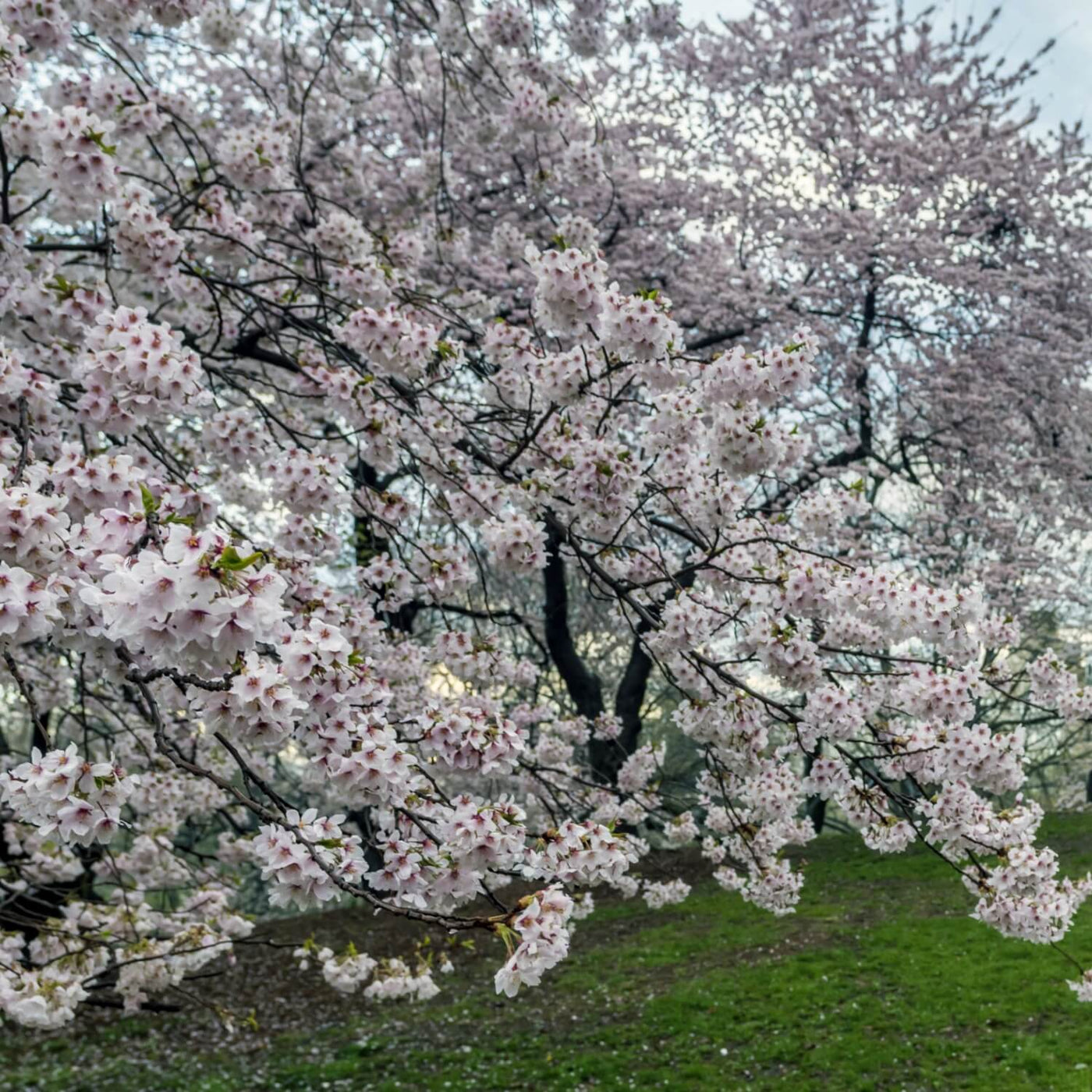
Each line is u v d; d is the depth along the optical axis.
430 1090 8.48
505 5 5.52
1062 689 4.24
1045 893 3.69
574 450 4.05
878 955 10.29
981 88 14.66
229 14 5.47
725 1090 7.88
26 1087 8.88
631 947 11.68
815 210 14.45
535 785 5.31
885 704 4.24
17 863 5.25
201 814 8.33
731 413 3.51
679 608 3.80
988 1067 7.64
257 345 6.19
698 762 19.58
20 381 2.82
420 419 4.49
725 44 14.72
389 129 13.31
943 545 14.27
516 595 17.12
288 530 3.59
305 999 11.17
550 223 13.41
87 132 3.21
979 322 14.26
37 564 2.00
